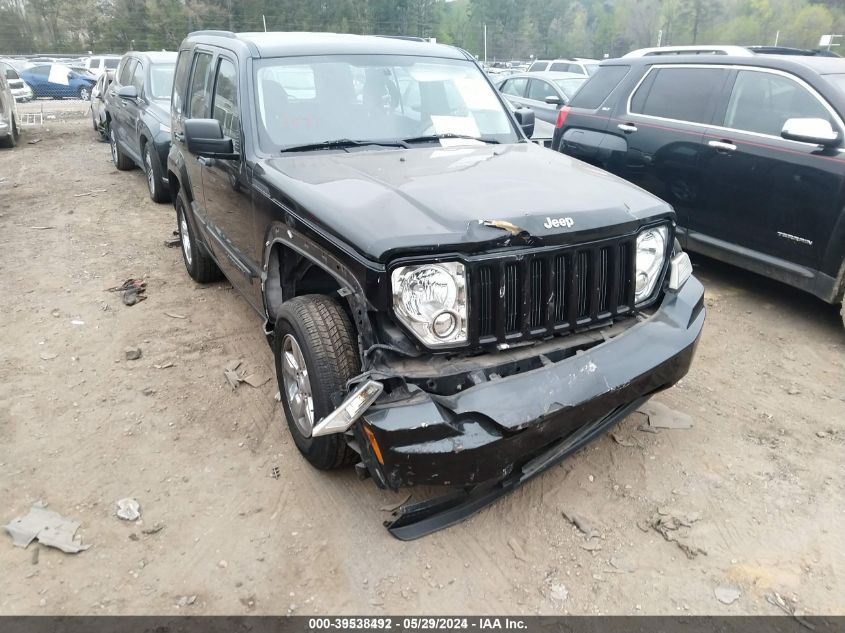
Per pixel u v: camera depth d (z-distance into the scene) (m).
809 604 2.64
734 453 3.58
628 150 6.28
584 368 2.79
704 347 4.80
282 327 3.26
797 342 4.87
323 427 2.58
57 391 4.22
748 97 5.36
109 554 2.90
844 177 4.56
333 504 3.19
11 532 3.00
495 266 2.67
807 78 4.98
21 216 8.49
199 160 4.84
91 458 3.55
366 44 4.41
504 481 2.89
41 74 29.77
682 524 3.05
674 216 3.30
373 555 2.89
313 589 2.73
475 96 4.52
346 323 3.01
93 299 5.73
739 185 5.28
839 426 3.81
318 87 4.05
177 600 2.68
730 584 2.74
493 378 2.70
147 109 9.08
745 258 5.36
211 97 4.64
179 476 3.41
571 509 3.16
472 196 2.97
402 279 2.59
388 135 4.01
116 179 10.87
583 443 3.06
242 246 4.16
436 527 2.84
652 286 3.28
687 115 5.79
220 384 4.32
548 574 2.80
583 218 2.87
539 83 12.03
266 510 3.16
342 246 2.76
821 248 4.77
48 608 2.63
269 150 3.78
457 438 2.52
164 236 7.66
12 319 5.30
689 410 3.99
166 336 5.01
